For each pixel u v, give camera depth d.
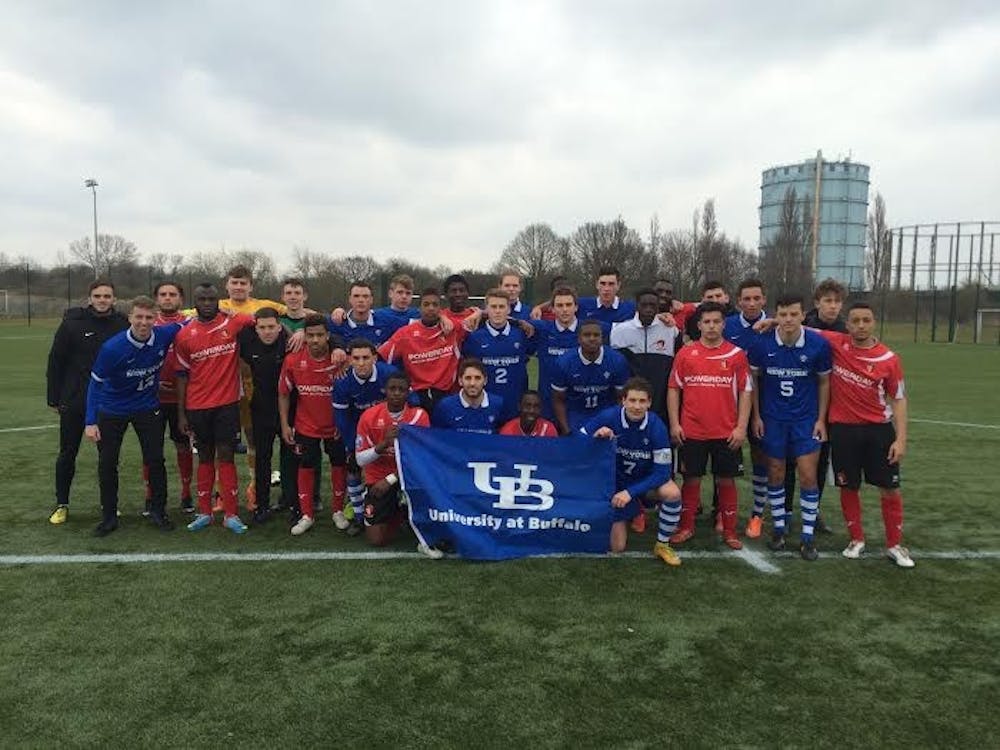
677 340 6.82
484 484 5.14
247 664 3.49
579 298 7.16
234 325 5.78
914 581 4.65
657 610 4.16
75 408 5.75
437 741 2.87
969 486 7.18
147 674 3.40
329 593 4.38
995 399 13.55
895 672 3.45
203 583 4.53
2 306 46.22
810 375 5.21
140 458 8.39
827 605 4.25
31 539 5.41
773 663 3.53
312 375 5.62
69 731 2.94
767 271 45.25
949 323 34.09
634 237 44.75
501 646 3.69
